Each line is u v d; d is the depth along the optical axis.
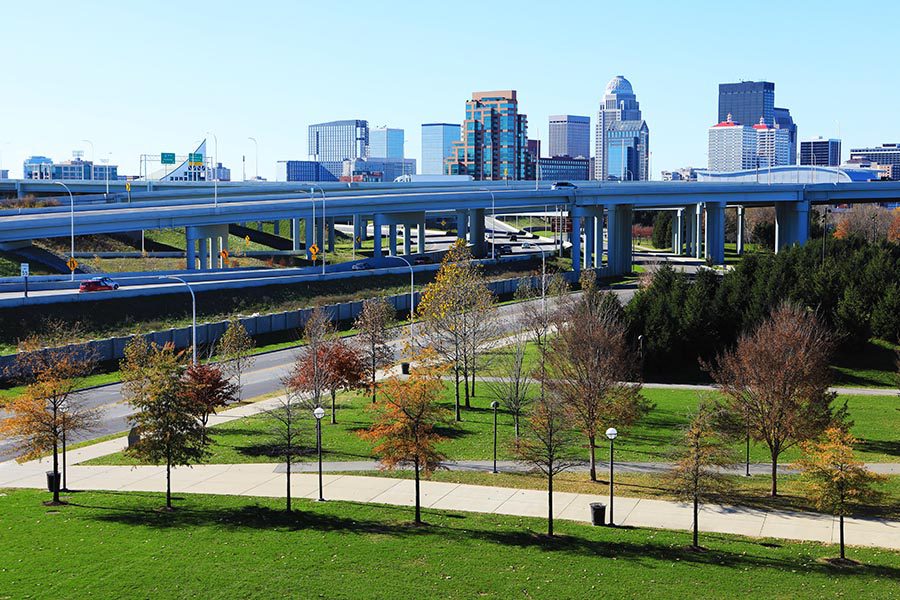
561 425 44.69
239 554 35.66
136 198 174.88
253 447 52.78
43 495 43.88
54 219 112.69
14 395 63.06
